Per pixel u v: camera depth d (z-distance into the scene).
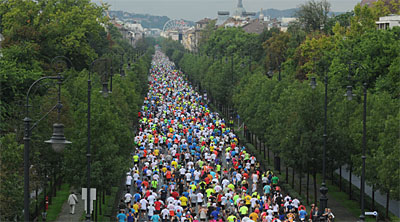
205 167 70.00
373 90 77.75
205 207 55.41
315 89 64.75
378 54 82.56
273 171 78.75
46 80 75.25
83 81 78.81
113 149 56.38
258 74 111.25
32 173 49.25
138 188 62.88
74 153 55.47
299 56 118.25
